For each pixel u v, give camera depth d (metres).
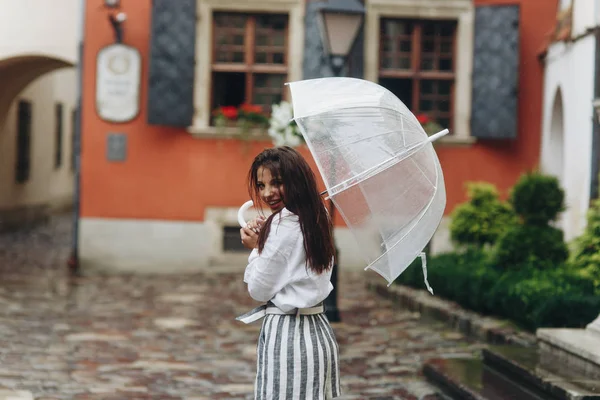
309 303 4.02
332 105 4.35
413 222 4.31
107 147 14.78
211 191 14.86
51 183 24.92
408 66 14.76
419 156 4.35
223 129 14.66
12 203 21.17
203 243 14.90
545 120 14.38
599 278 8.55
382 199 4.26
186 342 9.15
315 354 4.02
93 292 12.49
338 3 10.18
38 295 12.06
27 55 15.15
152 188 14.84
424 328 9.81
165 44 14.47
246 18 14.75
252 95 14.86
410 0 14.49
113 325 10.00
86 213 14.85
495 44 14.45
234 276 14.45
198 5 14.56
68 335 9.34
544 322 8.10
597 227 8.80
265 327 4.09
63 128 26.08
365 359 8.30
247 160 14.83
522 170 14.71
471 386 6.50
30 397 6.69
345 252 14.95
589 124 11.20
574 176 11.94
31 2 15.08
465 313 9.71
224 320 10.48
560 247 9.45
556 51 13.42
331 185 4.20
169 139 14.80
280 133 10.27
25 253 17.17
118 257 14.86
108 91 14.72
